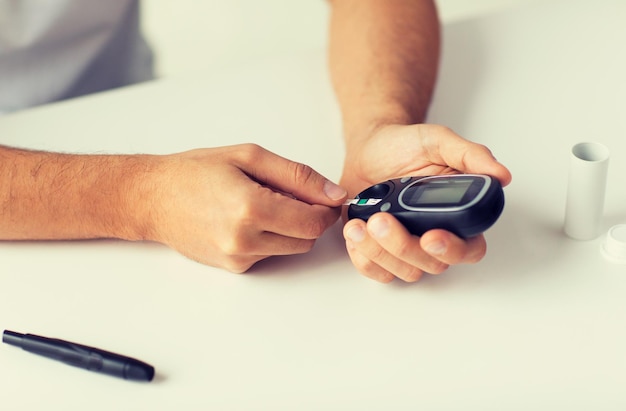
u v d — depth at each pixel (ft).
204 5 4.58
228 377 1.85
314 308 1.96
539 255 1.99
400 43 2.61
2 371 1.92
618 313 1.84
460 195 1.84
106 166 2.20
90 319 2.00
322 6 4.58
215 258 2.06
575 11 2.80
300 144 2.45
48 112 2.75
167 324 1.97
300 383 1.82
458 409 1.73
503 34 2.75
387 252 1.91
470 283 1.96
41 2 3.13
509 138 2.33
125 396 1.84
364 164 2.23
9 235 2.23
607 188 2.13
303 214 1.99
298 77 2.74
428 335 1.86
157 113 2.67
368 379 1.80
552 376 1.75
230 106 2.65
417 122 2.41
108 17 3.33
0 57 3.18
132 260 2.15
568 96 2.44
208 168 2.06
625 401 1.70
